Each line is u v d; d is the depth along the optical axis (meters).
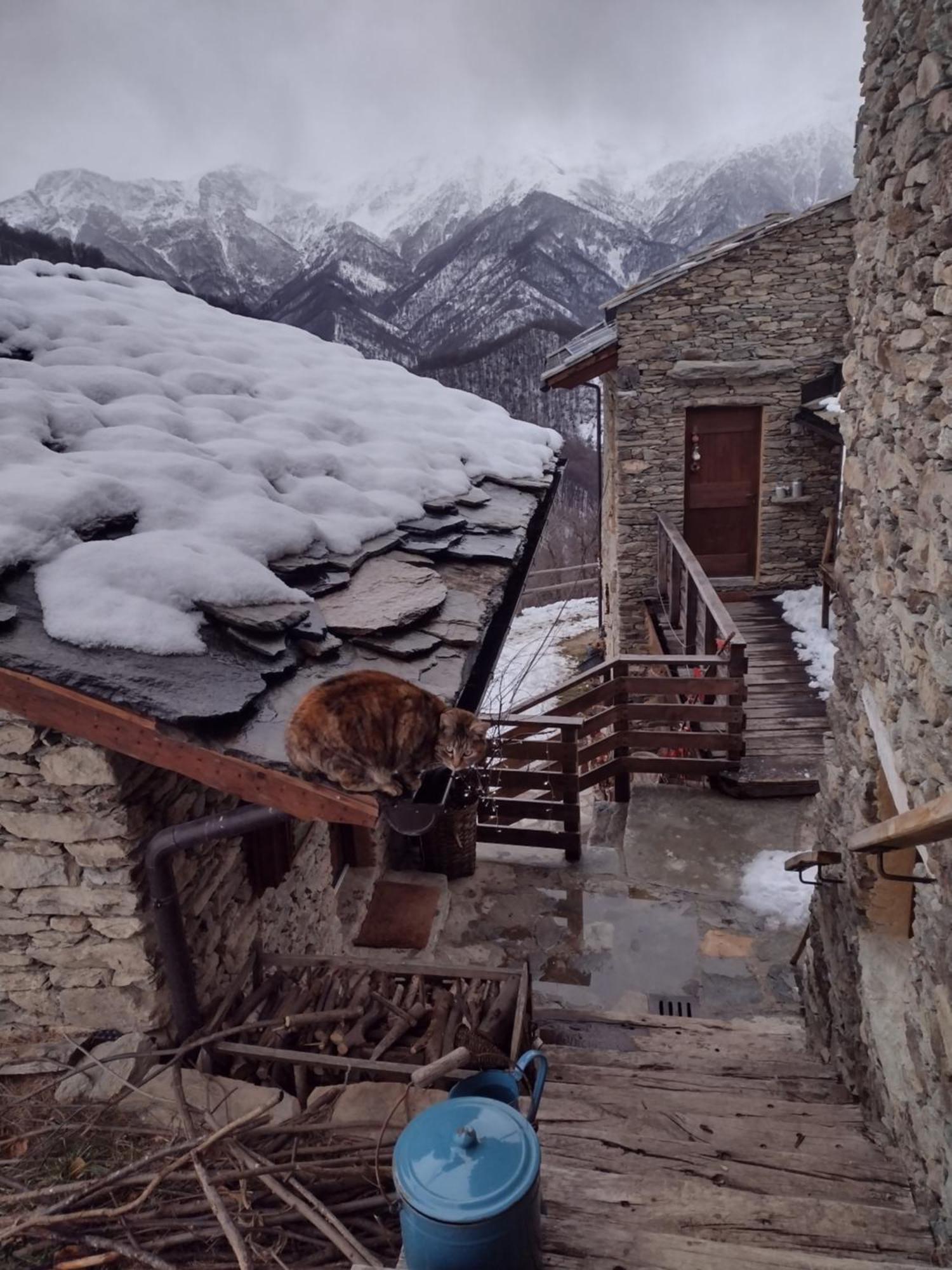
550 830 8.15
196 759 2.53
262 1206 2.74
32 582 2.78
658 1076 4.24
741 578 11.89
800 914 6.37
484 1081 2.46
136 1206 2.58
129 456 3.66
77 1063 3.36
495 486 5.61
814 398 10.90
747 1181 3.17
